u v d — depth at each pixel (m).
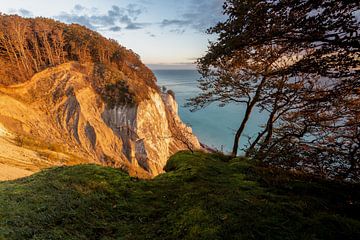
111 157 54.88
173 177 7.11
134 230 4.63
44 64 67.31
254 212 4.30
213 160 9.06
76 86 61.44
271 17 3.99
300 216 4.20
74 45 76.19
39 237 4.00
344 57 3.83
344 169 4.75
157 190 6.30
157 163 62.22
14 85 55.72
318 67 4.05
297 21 3.89
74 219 4.74
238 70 8.73
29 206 4.99
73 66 69.06
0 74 55.84
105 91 65.75
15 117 45.66
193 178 6.85
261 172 6.61
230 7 4.41
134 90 69.19
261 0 3.90
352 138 4.79
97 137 55.69
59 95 58.31
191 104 10.75
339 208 4.77
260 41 4.35
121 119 62.72
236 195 5.13
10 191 5.85
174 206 5.32
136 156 60.88
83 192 5.80
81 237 4.27
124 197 5.91
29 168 20.52
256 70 7.96
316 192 5.43
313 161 4.88
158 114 71.75
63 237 4.15
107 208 5.36
